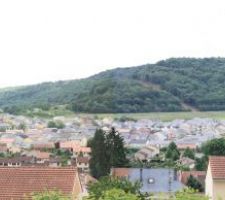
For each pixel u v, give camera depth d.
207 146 135.12
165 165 123.62
